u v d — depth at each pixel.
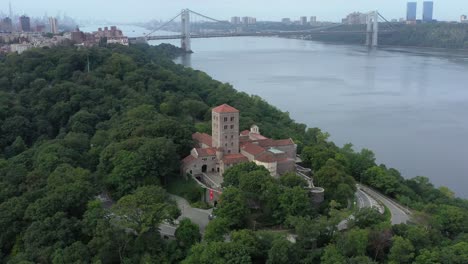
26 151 197.75
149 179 166.12
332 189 166.38
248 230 132.50
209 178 177.12
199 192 168.00
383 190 193.25
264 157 176.88
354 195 176.00
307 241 131.12
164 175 173.88
